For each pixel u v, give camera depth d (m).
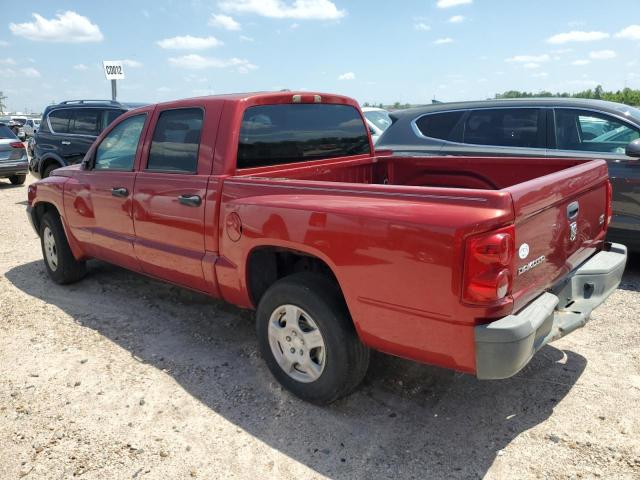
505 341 2.55
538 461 2.88
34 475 2.89
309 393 3.38
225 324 4.71
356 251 2.92
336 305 3.17
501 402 3.41
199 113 4.04
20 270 6.43
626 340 4.14
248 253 3.55
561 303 3.32
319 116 4.57
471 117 6.43
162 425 3.29
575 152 5.70
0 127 14.12
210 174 3.88
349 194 3.06
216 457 3.01
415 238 2.68
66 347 4.32
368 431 3.18
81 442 3.14
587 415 3.24
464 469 2.84
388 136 7.01
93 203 5.00
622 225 5.46
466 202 2.62
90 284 5.84
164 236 4.27
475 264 2.54
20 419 3.37
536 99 6.12
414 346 2.84
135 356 4.16
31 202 5.92
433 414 3.32
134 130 4.64
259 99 4.02
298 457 2.99
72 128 10.61
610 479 2.72
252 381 3.76
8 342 4.43
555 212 3.08
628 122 5.49
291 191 3.34
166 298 5.36
